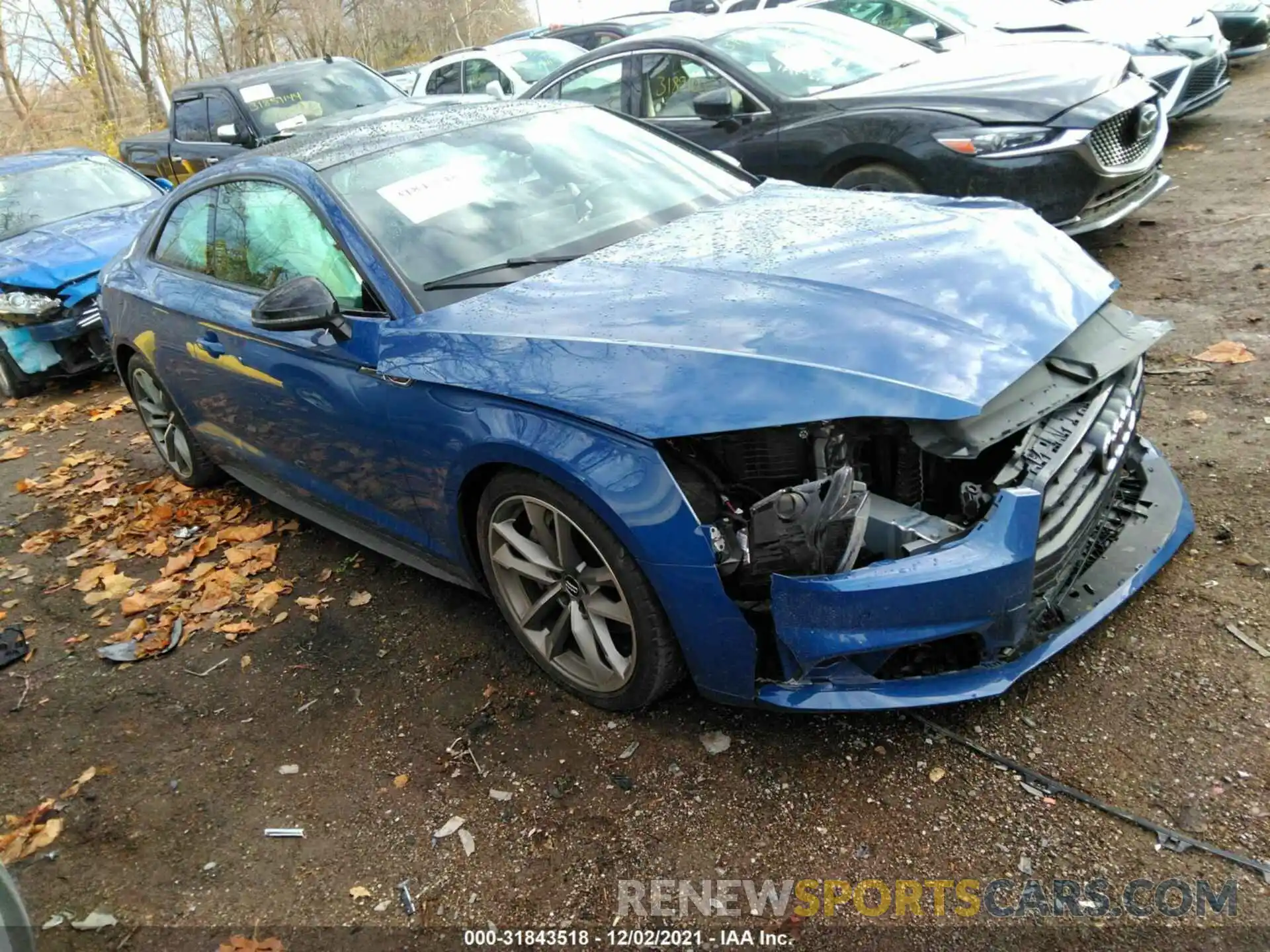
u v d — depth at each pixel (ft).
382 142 11.58
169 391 14.56
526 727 9.14
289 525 14.47
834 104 18.20
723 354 7.58
